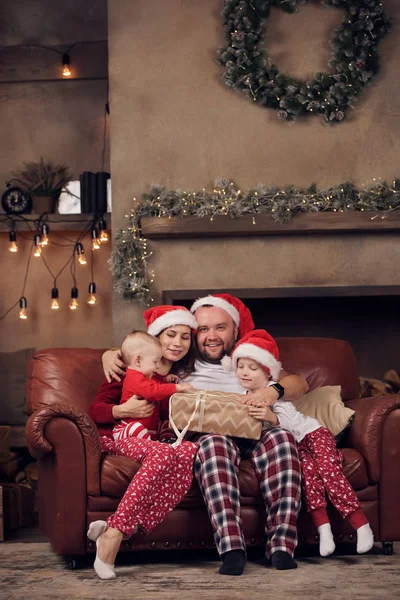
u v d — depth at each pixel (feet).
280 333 15.43
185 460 8.30
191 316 9.95
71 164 17.20
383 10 14.06
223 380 9.75
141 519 8.01
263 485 8.36
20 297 17.07
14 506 11.51
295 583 7.48
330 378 10.69
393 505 8.80
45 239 15.79
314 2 14.24
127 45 14.39
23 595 7.19
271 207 13.52
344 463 8.75
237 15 13.96
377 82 14.10
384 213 13.43
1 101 17.33
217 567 8.30
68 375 10.07
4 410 16.39
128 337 9.40
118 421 9.21
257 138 14.16
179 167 14.20
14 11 17.39
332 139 14.07
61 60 17.08
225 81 14.05
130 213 14.16
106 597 7.07
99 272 16.99
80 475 8.37
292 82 13.99
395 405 8.90
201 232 13.61
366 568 8.16
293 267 13.92
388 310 15.31
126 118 14.32
